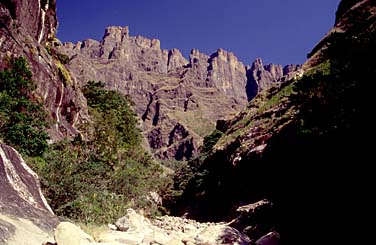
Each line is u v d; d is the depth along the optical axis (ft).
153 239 30.53
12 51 76.89
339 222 39.45
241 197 92.84
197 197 129.39
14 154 33.73
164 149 540.93
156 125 611.47
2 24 76.33
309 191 49.85
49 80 92.02
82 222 36.29
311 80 50.42
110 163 69.26
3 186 27.53
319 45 128.06
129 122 137.59
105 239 27.07
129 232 31.81
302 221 47.52
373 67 37.29
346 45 42.19
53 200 41.19
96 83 178.81
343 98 39.50
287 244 47.34
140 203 59.98
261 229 61.82
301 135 50.44
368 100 36.42
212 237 34.06
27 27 94.89
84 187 43.14
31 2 96.48
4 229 21.56
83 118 118.83
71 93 110.01
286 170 71.61
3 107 58.18
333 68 42.93
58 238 22.06
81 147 68.74
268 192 80.07
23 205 27.20
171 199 140.36
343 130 39.78
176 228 53.36
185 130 563.89
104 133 84.99
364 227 35.55
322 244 41.27
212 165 127.44
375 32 41.16
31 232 23.40
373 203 35.37
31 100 74.90
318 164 48.52
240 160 100.27
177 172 172.14
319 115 45.55
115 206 42.98
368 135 36.78
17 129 54.65
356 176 38.88
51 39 122.72
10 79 67.26
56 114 95.30
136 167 78.48
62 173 44.42
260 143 97.55
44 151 54.70
